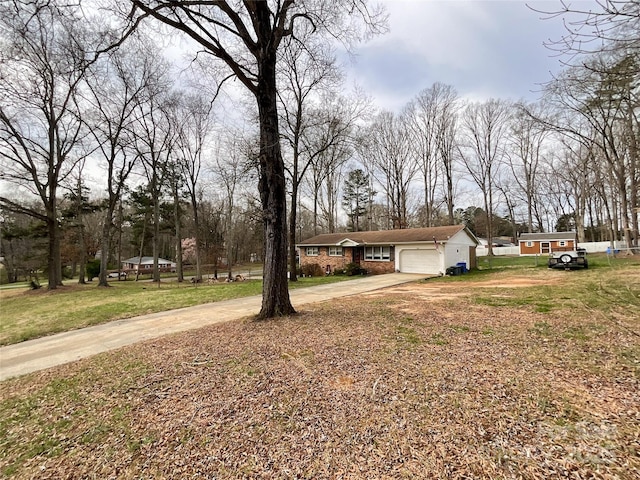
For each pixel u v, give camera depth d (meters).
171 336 6.67
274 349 4.98
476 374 3.68
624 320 5.69
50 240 18.08
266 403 3.32
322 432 2.75
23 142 16.69
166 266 42.34
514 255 32.41
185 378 4.15
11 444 3.04
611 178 22.98
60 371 5.17
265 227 7.36
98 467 2.56
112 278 31.75
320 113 15.97
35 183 17.38
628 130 13.00
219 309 10.14
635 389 3.16
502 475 2.11
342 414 3.00
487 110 30.45
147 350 5.68
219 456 2.55
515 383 3.41
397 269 20.06
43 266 28.11
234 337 5.87
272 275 7.26
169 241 48.00
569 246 29.27
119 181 22.31
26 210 17.22
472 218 48.84
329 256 23.45
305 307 8.91
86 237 32.16
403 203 32.19
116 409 3.50
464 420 2.77
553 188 37.09
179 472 2.40
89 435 3.04
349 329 5.91
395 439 2.57
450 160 30.55
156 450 2.70
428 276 17.56
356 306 8.59
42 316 10.66
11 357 6.43
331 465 2.33
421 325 6.06
